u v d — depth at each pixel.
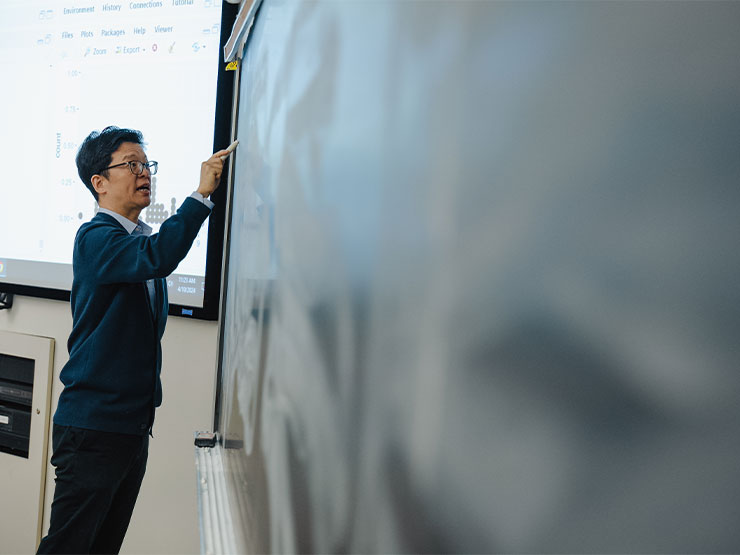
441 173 0.30
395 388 0.33
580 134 0.22
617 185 0.21
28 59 2.01
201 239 1.77
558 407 0.22
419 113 0.32
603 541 0.20
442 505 0.28
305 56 0.54
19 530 1.98
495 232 0.26
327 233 0.44
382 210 0.35
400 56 0.34
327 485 0.41
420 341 0.31
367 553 0.35
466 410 0.27
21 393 2.01
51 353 1.96
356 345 0.38
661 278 0.19
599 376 0.21
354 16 0.41
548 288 0.23
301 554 0.45
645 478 0.19
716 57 0.19
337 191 0.42
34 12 2.01
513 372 0.25
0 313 2.06
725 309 0.18
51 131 1.99
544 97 0.24
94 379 1.34
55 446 1.36
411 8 0.33
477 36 0.28
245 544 0.67
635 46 0.21
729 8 0.18
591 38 0.22
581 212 0.22
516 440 0.24
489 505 0.25
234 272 1.13
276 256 0.63
